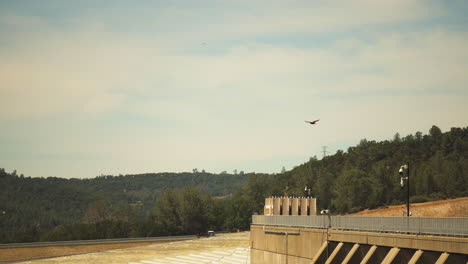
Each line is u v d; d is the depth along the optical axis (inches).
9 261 5078.7
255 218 3838.6
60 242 5625.0
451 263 1958.7
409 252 2181.3
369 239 2402.8
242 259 4891.7
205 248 5851.4
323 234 2800.2
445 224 2034.9
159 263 4906.5
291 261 3157.0
